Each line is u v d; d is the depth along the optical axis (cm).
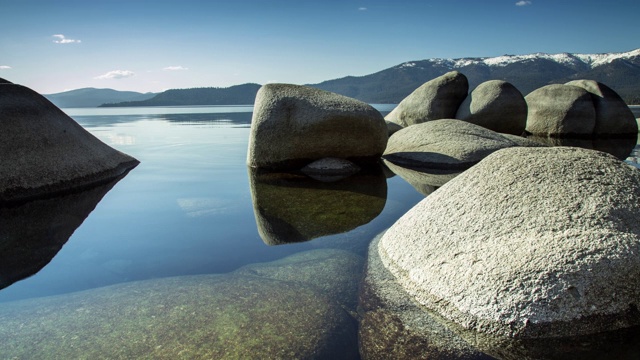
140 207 468
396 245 302
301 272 299
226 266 310
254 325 227
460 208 287
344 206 468
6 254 332
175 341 212
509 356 202
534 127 1255
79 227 399
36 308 247
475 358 202
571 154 303
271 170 696
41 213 438
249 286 274
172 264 313
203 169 706
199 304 250
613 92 1212
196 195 522
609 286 217
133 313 240
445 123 848
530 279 219
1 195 472
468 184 306
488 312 218
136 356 201
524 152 317
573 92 1206
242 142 1110
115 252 337
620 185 268
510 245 242
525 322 210
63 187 530
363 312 246
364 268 302
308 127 671
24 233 379
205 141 1133
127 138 1205
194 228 397
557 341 207
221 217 431
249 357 201
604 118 1191
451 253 259
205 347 207
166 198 508
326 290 272
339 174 665
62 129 571
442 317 234
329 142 680
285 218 426
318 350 209
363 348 212
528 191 274
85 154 588
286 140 677
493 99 1102
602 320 212
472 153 713
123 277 291
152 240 364
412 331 224
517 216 260
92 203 483
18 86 548
